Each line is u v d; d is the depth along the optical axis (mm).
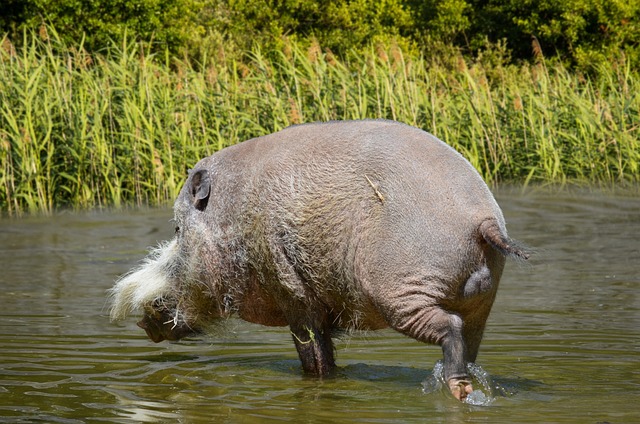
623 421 11086
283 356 15281
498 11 71125
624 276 22547
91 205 36906
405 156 12281
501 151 42125
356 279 12312
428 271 11820
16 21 50844
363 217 12227
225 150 14070
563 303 19453
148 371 14125
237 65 46938
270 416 11477
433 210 11922
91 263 24922
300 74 42094
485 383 12742
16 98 37156
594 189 40750
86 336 16656
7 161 36125
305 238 12688
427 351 15547
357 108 39375
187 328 14906
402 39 66938
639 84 45562
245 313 14094
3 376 13727
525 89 45812
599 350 15312
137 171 37625
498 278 12281
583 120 43062
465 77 46656
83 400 12336
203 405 12055
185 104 39406
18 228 31562
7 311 18891
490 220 11812
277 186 12969
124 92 38250
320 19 66188
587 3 67562
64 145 37156
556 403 11984
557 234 29594
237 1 63875
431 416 11375
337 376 13734
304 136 13188
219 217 13758
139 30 52438
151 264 14992
